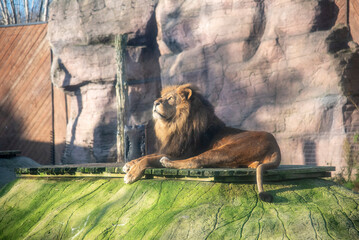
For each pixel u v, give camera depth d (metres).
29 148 21.98
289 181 5.18
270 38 16.20
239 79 16.95
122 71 17.27
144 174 5.49
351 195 4.91
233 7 17.33
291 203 4.57
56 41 20.50
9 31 22.22
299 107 15.14
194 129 5.86
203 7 18.22
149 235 4.42
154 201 5.06
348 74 14.25
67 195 6.11
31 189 6.74
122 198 5.38
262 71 16.36
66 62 20.31
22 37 22.11
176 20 19.00
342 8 15.11
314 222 4.14
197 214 4.43
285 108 15.54
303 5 15.44
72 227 5.30
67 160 20.17
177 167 5.25
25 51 22.08
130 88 19.97
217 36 17.61
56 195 6.27
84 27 19.83
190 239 4.12
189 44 18.86
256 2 16.83
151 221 4.69
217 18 17.66
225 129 5.96
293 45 15.58
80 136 20.09
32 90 21.98
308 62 15.09
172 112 5.95
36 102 21.95
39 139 21.86
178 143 5.89
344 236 4.01
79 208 5.57
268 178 4.98
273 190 4.85
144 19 19.39
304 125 14.80
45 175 6.89
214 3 17.81
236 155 5.29
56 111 21.73
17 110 22.17
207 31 17.94
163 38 19.45
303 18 15.38
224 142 5.66
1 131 22.31
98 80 19.81
